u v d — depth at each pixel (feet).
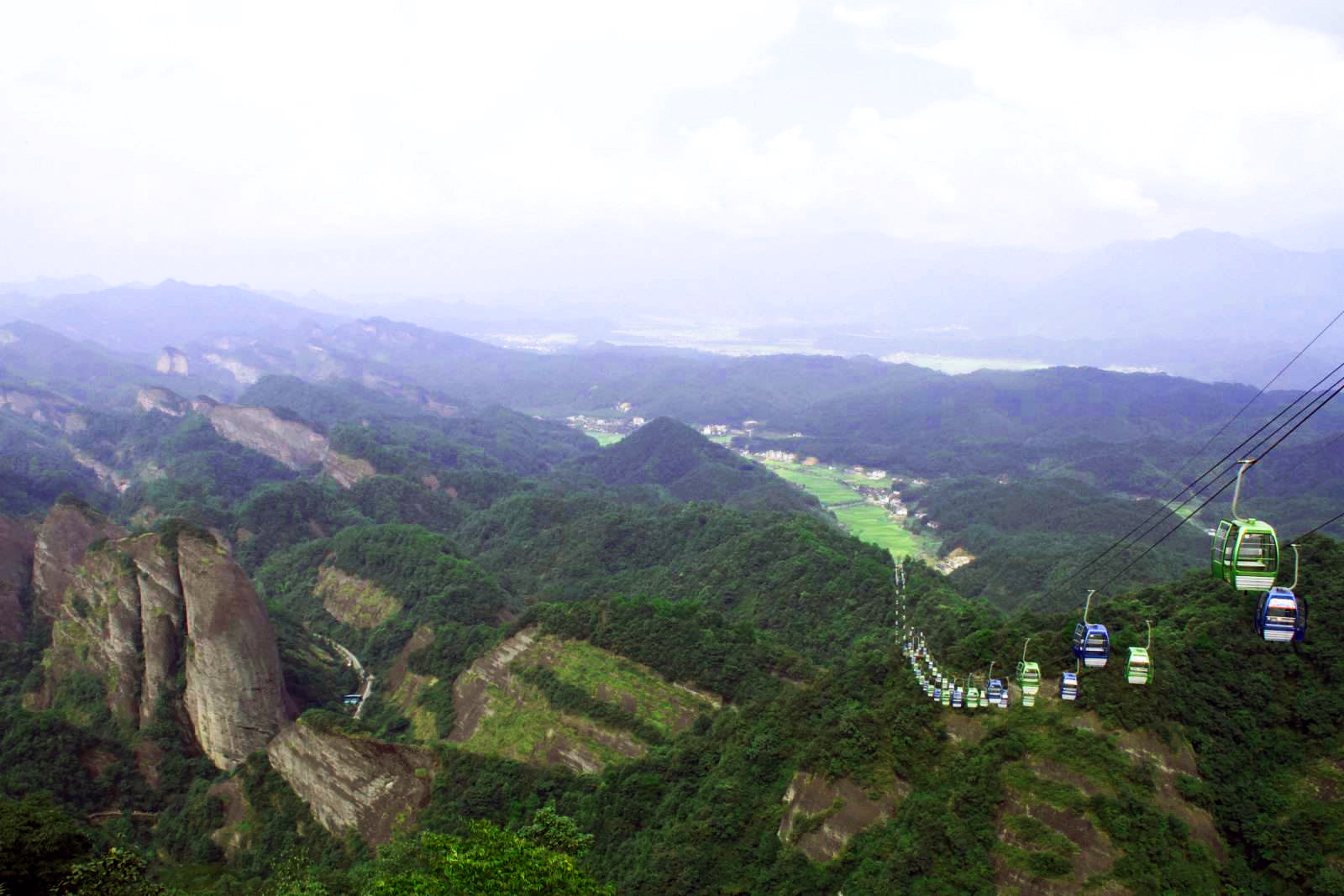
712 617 349.82
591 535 595.88
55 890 167.12
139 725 318.04
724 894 203.41
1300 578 214.69
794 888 194.29
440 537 514.68
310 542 564.30
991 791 185.98
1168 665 201.05
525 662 346.33
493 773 274.36
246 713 311.27
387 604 458.91
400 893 143.02
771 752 232.94
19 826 177.78
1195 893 162.20
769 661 322.14
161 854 278.46
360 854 264.31
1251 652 205.05
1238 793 181.68
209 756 311.47
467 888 141.28
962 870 177.47
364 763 280.92
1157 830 169.99
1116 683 195.31
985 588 522.88
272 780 293.43
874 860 188.55
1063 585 478.18
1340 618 200.13
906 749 207.41
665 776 254.68
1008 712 202.39
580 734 306.14
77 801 284.00
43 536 390.21
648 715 308.60
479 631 382.83
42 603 382.63
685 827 224.12
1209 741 189.98
